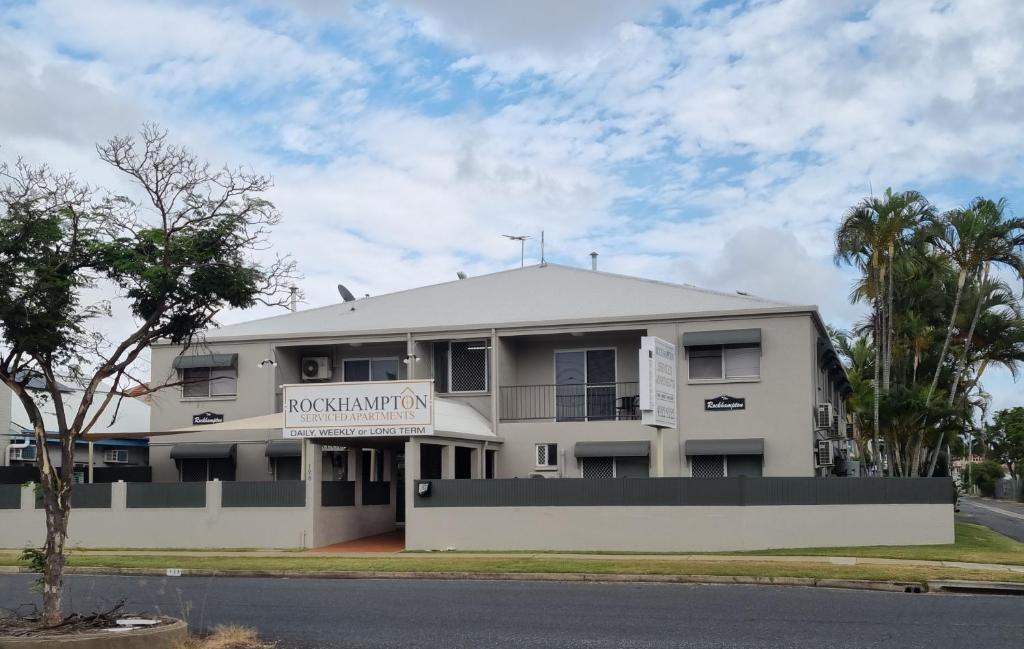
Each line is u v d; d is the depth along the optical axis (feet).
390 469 106.73
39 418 44.21
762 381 98.43
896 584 61.67
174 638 40.88
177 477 113.60
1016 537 110.73
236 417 111.75
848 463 138.82
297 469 110.93
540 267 122.52
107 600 58.39
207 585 67.10
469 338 106.73
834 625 46.65
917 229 106.93
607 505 83.25
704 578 65.46
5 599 59.36
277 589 64.23
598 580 67.00
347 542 94.12
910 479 83.61
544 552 82.58
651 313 101.96
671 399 87.25
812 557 75.41
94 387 44.96
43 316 42.50
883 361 114.32
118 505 93.40
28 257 42.78
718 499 81.56
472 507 85.97
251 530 90.74
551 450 103.45
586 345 108.17
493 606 54.34
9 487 96.02
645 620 48.52
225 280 45.68
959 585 60.80
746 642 42.11
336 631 46.09
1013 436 307.58
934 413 107.86
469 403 107.86
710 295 108.58
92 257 44.37
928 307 125.90
